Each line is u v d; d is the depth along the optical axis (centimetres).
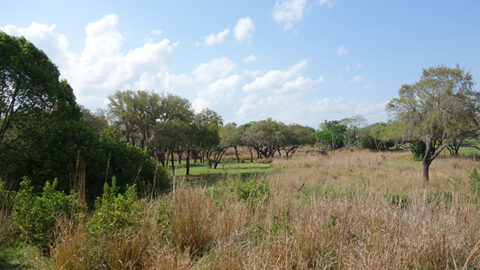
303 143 4188
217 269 341
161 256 328
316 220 424
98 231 360
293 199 587
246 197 599
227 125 4166
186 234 407
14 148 859
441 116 1466
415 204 505
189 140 2052
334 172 1565
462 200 538
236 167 2705
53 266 336
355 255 350
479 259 360
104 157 873
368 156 2702
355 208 482
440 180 1104
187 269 326
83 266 320
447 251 345
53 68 1393
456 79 1545
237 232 420
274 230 400
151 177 948
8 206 511
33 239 395
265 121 4084
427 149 1137
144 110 2389
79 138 898
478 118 1562
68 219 409
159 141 2050
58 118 1266
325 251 371
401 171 1622
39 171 838
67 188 768
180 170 2592
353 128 5481
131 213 402
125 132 2503
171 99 2473
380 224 427
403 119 1844
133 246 349
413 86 1695
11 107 1143
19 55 1130
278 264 322
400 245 346
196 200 478
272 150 4466
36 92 1173
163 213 446
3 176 762
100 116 2831
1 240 419
